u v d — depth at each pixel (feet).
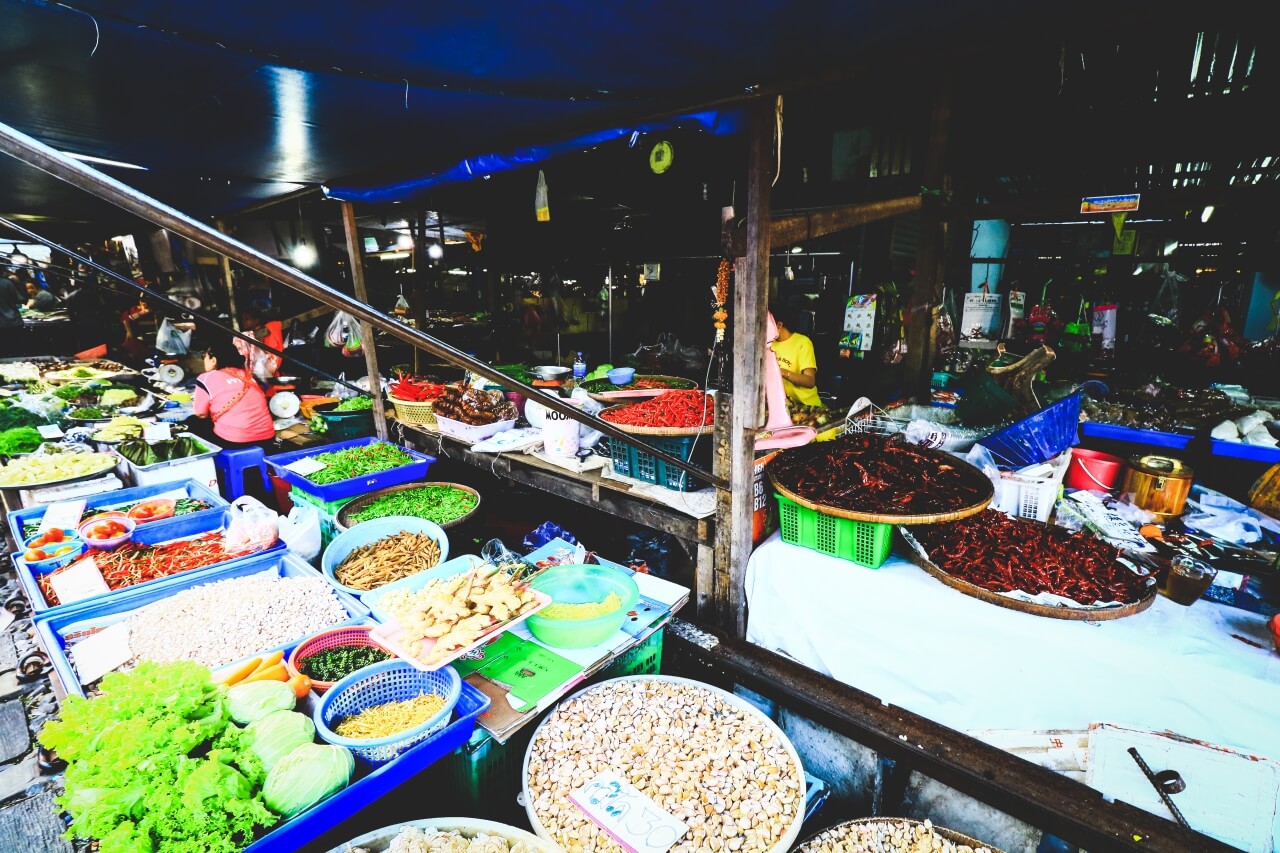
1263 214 21.25
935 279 18.13
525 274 35.81
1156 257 25.18
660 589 11.61
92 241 41.09
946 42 8.38
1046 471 11.80
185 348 34.55
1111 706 8.30
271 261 4.90
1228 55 15.99
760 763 8.52
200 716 7.32
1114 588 8.91
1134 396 19.60
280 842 6.38
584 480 14.24
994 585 9.32
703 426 12.20
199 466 17.42
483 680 9.19
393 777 7.24
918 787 9.79
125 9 7.61
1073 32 7.57
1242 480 15.96
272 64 9.62
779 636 11.46
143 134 14.11
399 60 9.45
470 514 15.11
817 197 24.86
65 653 9.52
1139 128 18.56
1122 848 7.50
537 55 9.15
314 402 24.49
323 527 15.19
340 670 8.90
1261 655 7.84
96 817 5.95
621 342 34.24
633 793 7.93
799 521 11.35
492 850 6.85
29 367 30.17
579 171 26.50
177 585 11.16
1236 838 7.52
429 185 17.01
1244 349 21.48
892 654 10.05
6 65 9.58
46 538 12.62
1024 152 21.58
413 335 6.05
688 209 25.86
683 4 7.12
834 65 9.28
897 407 17.19
